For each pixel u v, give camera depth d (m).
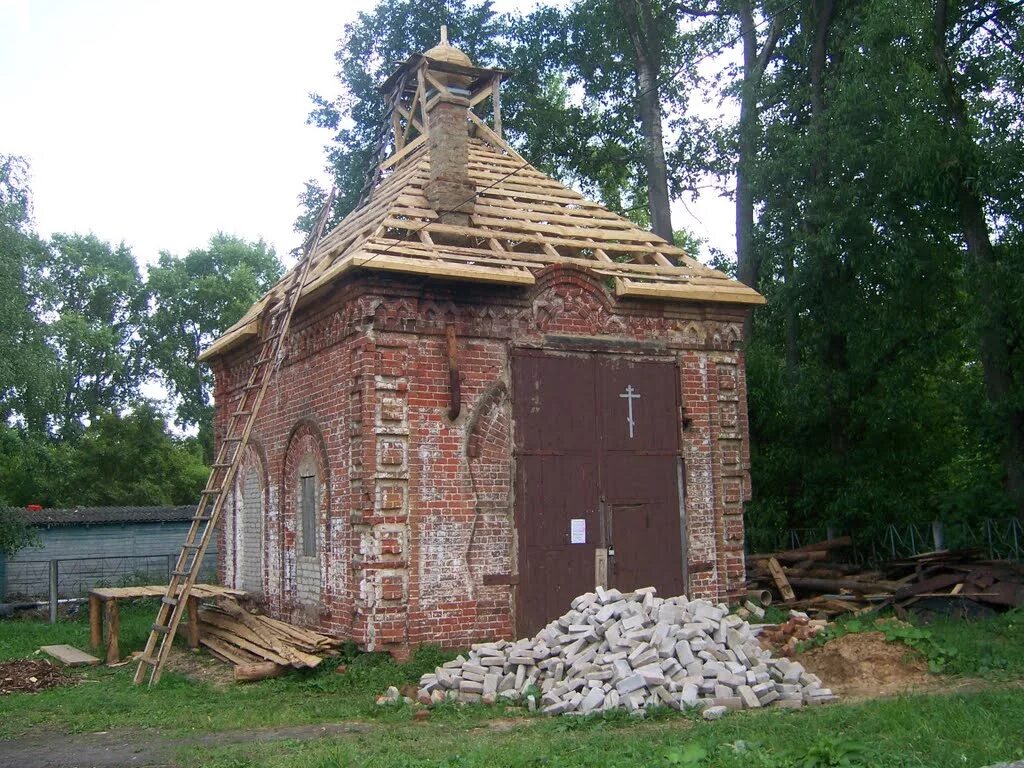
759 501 21.38
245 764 8.04
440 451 12.92
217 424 18.69
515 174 16.94
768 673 10.23
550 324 13.93
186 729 9.81
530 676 10.60
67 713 10.70
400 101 19.39
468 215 14.59
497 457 13.29
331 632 13.20
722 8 25.47
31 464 30.23
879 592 15.60
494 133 18.34
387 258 12.58
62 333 26.16
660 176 25.11
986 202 18.38
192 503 41.97
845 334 21.42
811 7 22.81
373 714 10.21
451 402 12.94
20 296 22.53
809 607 15.96
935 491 21.75
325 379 13.83
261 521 16.14
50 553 26.50
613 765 7.27
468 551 12.91
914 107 17.91
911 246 19.41
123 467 40.19
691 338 15.02
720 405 15.12
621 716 9.27
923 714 8.55
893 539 19.55
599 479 13.92
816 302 21.38
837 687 10.71
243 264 52.59
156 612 20.95
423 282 12.98
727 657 10.30
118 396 51.00
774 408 21.44
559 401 13.82
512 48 28.92
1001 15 19.31
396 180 16.78
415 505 12.66
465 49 29.86
